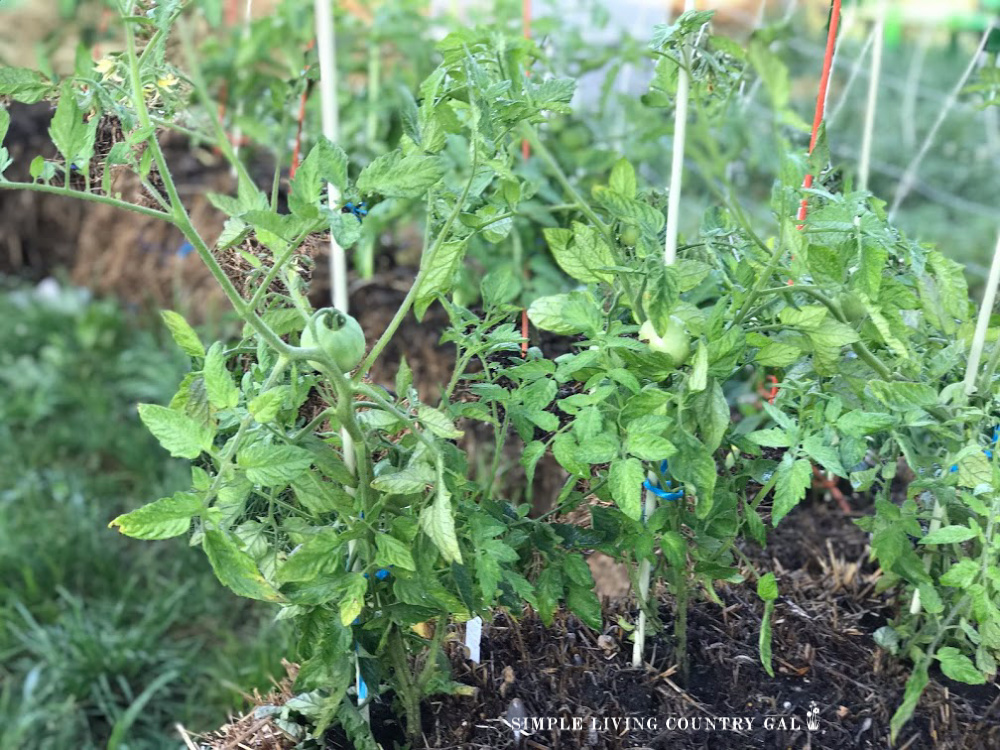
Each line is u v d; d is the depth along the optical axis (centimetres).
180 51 195
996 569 99
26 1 276
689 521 109
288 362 87
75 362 280
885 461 123
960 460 102
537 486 190
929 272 113
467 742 115
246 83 206
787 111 171
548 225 187
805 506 168
